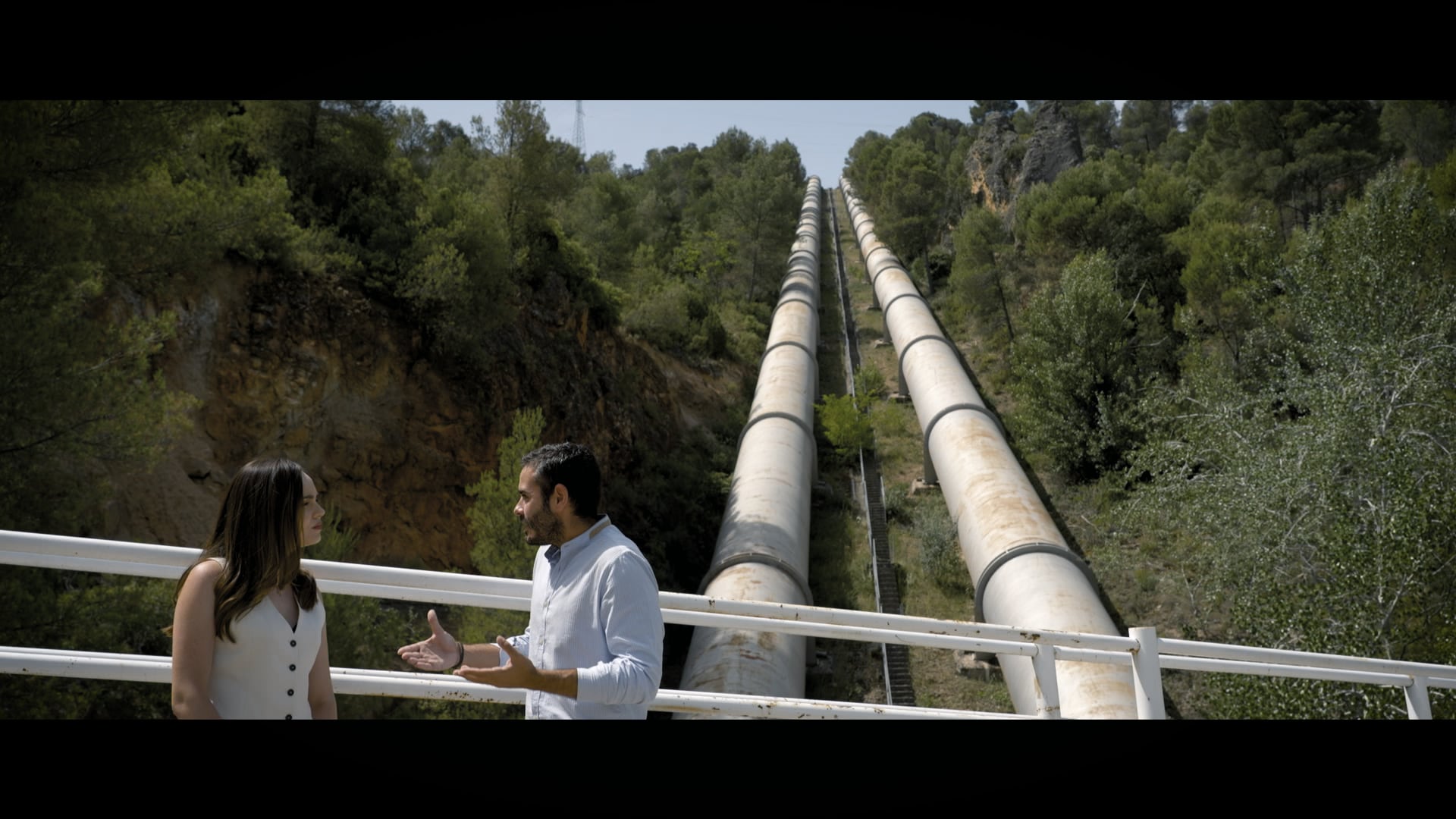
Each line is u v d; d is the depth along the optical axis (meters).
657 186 91.44
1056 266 34.72
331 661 10.55
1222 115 43.25
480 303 18.94
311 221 17.88
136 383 9.70
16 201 8.76
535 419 14.51
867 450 30.31
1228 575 14.99
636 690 2.57
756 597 15.23
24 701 8.12
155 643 9.49
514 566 13.77
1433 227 17.53
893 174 63.47
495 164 23.61
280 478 2.54
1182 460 16.66
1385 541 12.16
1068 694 12.25
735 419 32.91
